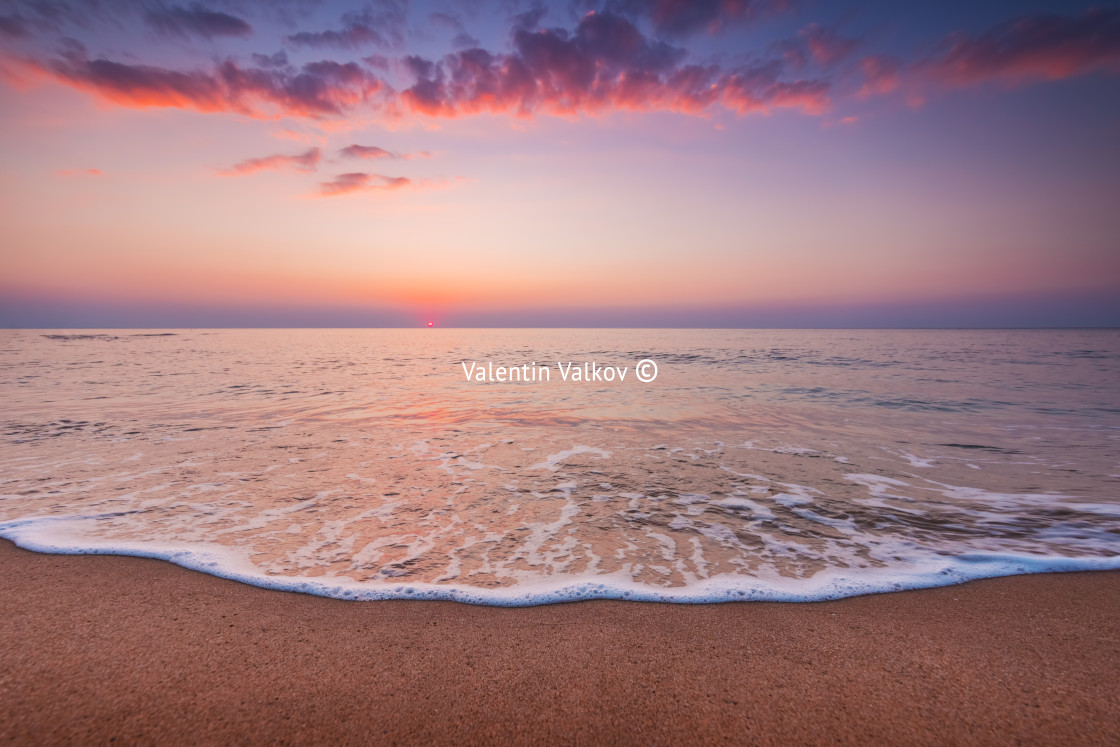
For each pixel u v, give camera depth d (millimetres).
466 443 8555
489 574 3836
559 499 5719
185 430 9367
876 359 28750
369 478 6465
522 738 2195
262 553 4156
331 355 34406
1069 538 4602
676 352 37125
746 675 2631
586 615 3244
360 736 2189
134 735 2166
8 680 2500
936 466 7168
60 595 3389
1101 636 2979
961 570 3918
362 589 3545
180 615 3160
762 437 9086
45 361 26812
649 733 2234
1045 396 14148
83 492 5734
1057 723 2268
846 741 2186
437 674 2621
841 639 2973
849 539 4609
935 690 2504
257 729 2215
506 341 64438
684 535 4691
